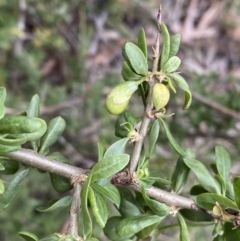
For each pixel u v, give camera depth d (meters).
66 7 0.33
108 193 0.09
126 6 0.36
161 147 0.32
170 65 0.09
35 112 0.10
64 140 0.30
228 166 0.11
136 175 0.10
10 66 0.33
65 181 0.11
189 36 0.39
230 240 0.10
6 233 0.28
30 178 0.28
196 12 0.39
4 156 0.09
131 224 0.09
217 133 0.26
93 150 0.31
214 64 0.39
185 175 0.11
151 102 0.09
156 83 0.09
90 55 0.36
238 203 0.09
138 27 0.38
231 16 0.39
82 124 0.30
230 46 0.39
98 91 0.30
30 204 0.28
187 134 0.26
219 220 0.10
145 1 0.37
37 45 0.33
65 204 0.10
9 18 0.31
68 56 0.35
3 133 0.08
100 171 0.08
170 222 0.27
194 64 0.38
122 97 0.09
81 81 0.33
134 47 0.09
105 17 0.36
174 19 0.39
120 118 0.11
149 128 0.10
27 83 0.32
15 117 0.08
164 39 0.09
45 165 0.09
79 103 0.31
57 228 0.28
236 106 0.24
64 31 0.36
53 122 0.10
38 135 0.08
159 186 0.11
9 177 0.26
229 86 0.30
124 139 0.09
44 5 0.33
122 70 0.09
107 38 0.37
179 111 0.25
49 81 0.36
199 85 0.25
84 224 0.08
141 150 0.10
